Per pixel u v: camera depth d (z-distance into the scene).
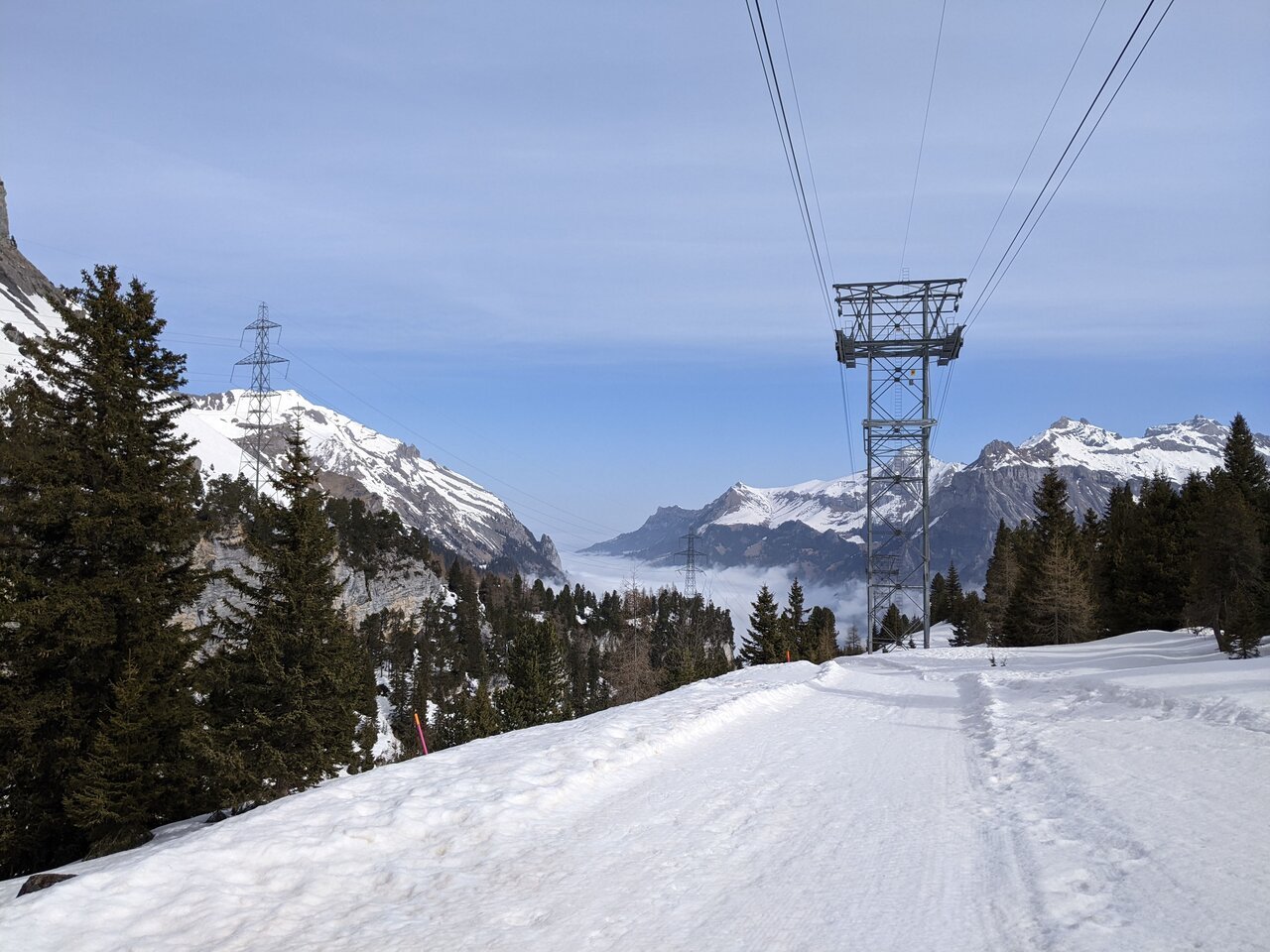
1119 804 8.25
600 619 163.50
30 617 21.11
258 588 28.14
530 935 5.70
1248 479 66.81
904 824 8.40
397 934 5.80
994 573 96.44
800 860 7.28
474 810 8.82
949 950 5.12
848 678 28.53
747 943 5.42
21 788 21.77
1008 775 10.66
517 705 63.25
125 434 24.11
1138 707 14.80
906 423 54.78
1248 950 4.67
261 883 6.95
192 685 24.77
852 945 5.30
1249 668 18.03
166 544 24.52
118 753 21.39
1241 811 7.64
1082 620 65.19
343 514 114.44
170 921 6.14
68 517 22.56
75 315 24.50
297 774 25.86
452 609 129.88
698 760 12.41
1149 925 5.18
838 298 55.25
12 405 23.72
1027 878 6.38
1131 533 67.69
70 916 6.11
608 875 7.01
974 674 27.19
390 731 78.44
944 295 54.56
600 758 11.58
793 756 12.73
